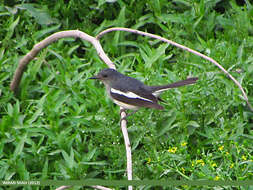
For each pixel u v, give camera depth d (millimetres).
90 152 10953
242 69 12938
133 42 15055
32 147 11031
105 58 12352
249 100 12086
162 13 15914
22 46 14781
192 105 11680
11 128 11656
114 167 10812
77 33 13016
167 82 12695
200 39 14383
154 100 10492
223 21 15195
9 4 15969
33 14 15453
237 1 16875
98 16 16234
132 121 11422
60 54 15000
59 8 15898
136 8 16000
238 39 14586
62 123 12000
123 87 10859
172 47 14922
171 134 11297
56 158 11227
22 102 13008
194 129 11266
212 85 11984
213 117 11438
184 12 15633
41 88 13586
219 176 9414
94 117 11820
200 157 10938
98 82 13672
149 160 10312
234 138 10656
